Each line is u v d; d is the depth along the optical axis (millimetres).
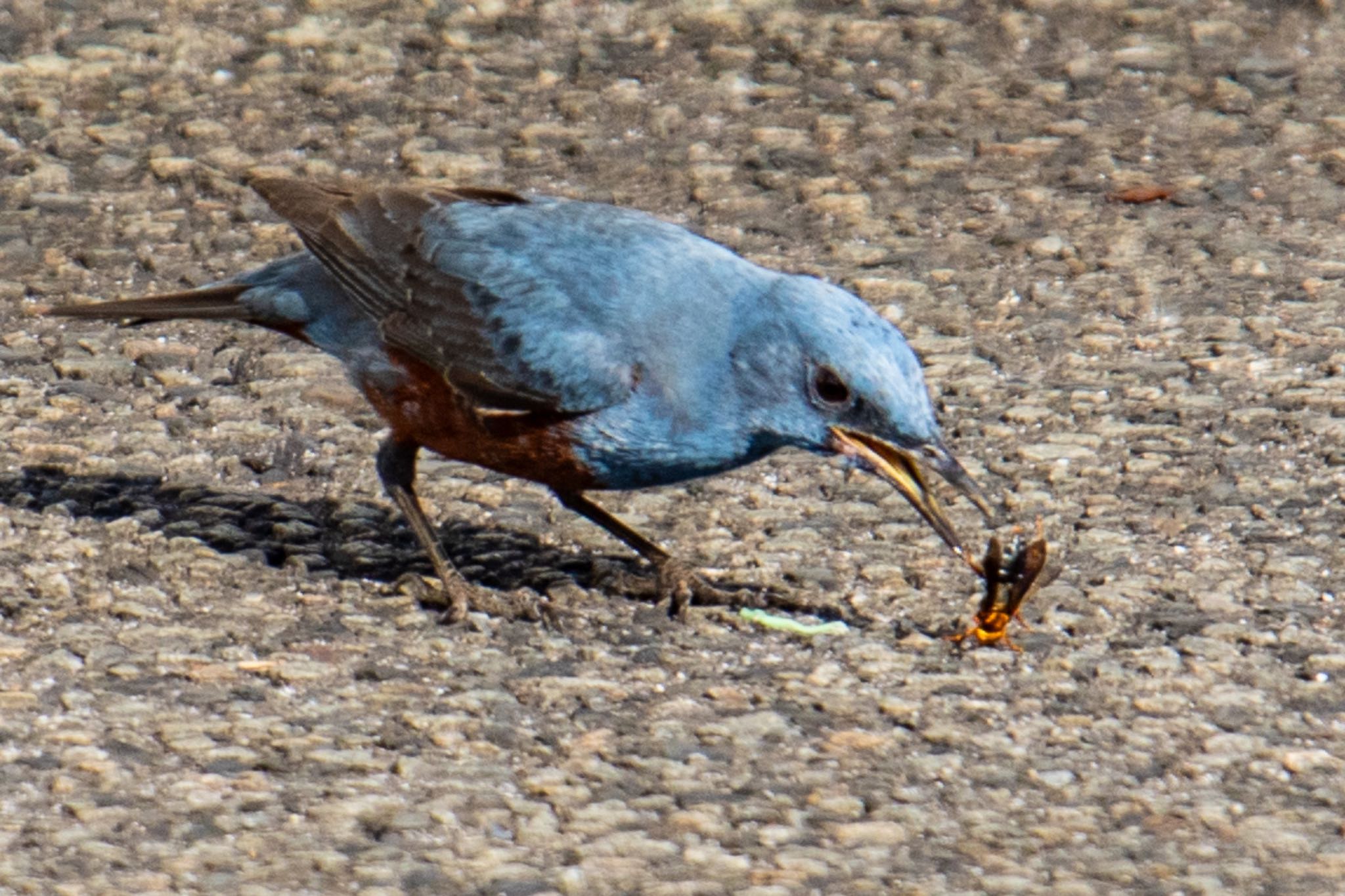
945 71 17469
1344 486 11906
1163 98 17031
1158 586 10828
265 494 11820
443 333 10422
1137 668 10000
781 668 10039
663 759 9133
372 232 10875
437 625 10438
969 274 14586
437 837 8469
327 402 12883
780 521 11648
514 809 8688
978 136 16484
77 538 11117
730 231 15094
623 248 10281
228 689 9625
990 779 9016
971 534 11430
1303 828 8625
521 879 8172
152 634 10133
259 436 12453
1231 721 9516
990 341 13734
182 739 9148
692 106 16922
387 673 9859
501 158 16047
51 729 9188
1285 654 10125
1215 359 13438
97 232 14836
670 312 10031
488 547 11375
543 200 11016
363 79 17203
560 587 10898
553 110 16812
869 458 9930
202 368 13242
